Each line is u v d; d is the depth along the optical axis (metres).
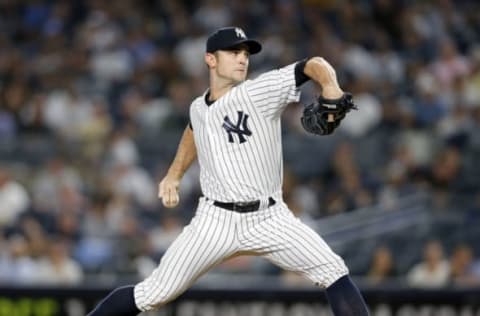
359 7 58.88
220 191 20.16
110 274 40.31
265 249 20.25
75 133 52.44
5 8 62.94
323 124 19.28
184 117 51.88
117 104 54.28
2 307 33.56
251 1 59.81
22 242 41.69
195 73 55.22
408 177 45.81
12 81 56.78
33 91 55.84
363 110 49.81
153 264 40.81
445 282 37.12
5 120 53.53
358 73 53.59
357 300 19.98
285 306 32.81
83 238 42.69
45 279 39.03
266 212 20.22
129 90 55.56
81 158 48.97
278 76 19.67
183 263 20.22
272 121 19.97
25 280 39.03
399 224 43.50
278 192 20.45
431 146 47.28
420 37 56.62
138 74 56.19
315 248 20.12
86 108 53.44
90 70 57.38
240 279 38.94
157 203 46.72
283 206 20.50
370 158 47.56
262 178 20.09
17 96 54.38
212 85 20.44
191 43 57.16
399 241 42.81
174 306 33.19
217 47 20.14
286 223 20.27
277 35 56.50
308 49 55.31
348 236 43.16
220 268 39.84
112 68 56.97
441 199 44.22
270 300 32.91
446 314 32.28
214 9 59.25
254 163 19.98
